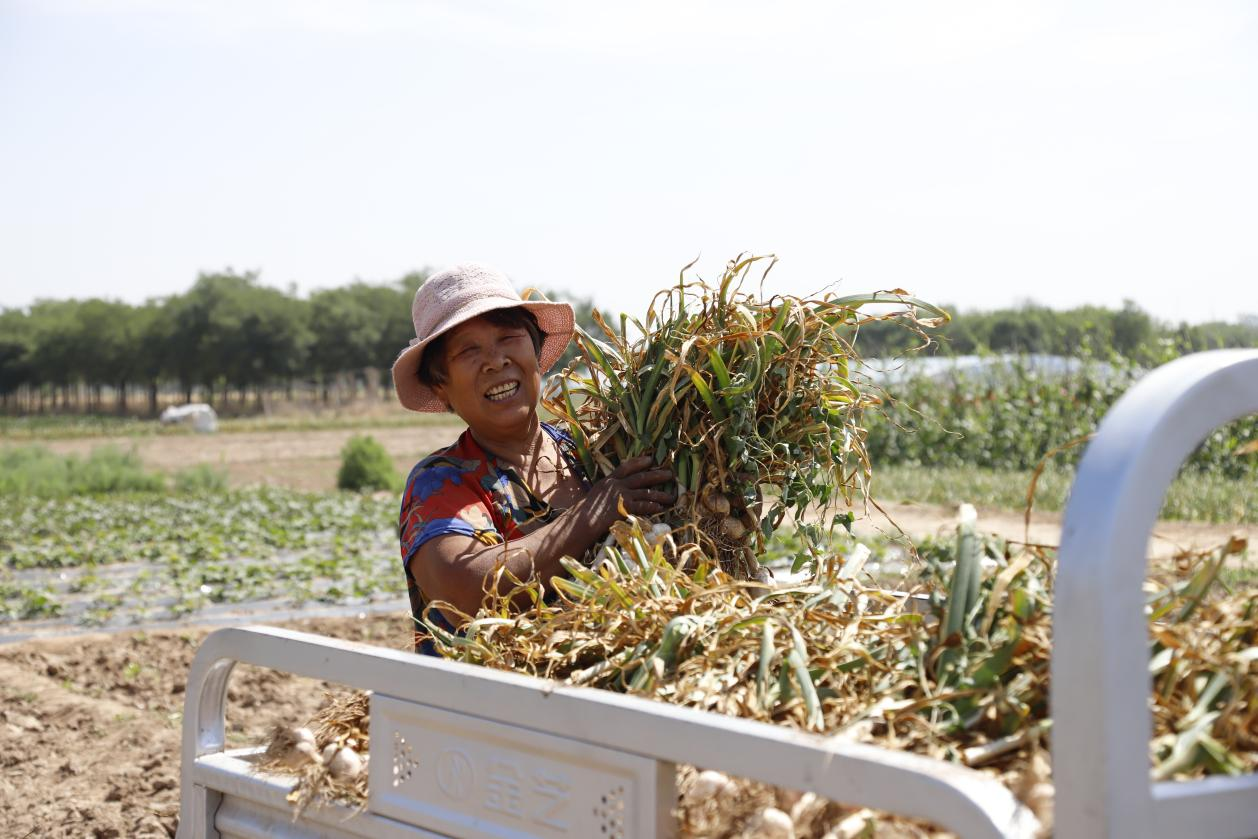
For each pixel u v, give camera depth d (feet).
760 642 5.79
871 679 5.30
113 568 40.11
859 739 4.84
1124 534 3.73
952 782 3.81
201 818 7.02
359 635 27.48
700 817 4.83
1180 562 5.51
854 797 4.06
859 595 6.61
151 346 285.23
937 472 54.95
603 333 9.86
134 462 87.35
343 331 298.56
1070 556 3.78
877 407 9.29
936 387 61.16
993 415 59.21
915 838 4.43
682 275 9.23
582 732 4.98
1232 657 4.53
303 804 6.30
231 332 280.31
